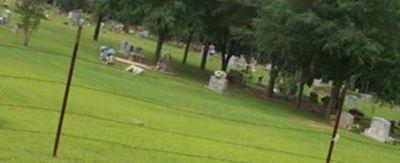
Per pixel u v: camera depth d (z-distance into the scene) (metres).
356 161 30.89
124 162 20.41
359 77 53.38
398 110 81.50
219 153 25.22
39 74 34.94
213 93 48.22
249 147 28.14
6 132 21.25
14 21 65.44
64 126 24.08
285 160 26.80
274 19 51.03
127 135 24.86
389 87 51.59
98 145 22.17
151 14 58.06
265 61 69.19
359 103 78.75
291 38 50.00
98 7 65.75
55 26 77.69
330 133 39.88
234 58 83.75
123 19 63.88
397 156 37.12
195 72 65.38
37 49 46.94
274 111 46.41
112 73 44.41
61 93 30.86
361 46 46.53
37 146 20.22
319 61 51.47
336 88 50.06
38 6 47.72
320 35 48.81
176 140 26.05
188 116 33.50
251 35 56.84
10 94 27.67
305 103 59.00
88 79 38.03
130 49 62.00
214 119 34.56
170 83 47.69
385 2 47.31
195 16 58.78
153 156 22.22
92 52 57.34
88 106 29.31
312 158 28.75
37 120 24.12
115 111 29.70
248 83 67.88
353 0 47.53
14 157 18.14
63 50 51.16
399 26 48.50
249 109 43.12
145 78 46.81
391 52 48.84
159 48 60.09
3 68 33.81
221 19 60.53
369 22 48.31
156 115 31.39
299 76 59.44
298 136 35.69
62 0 114.81
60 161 18.73
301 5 49.81
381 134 43.62
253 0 56.94
